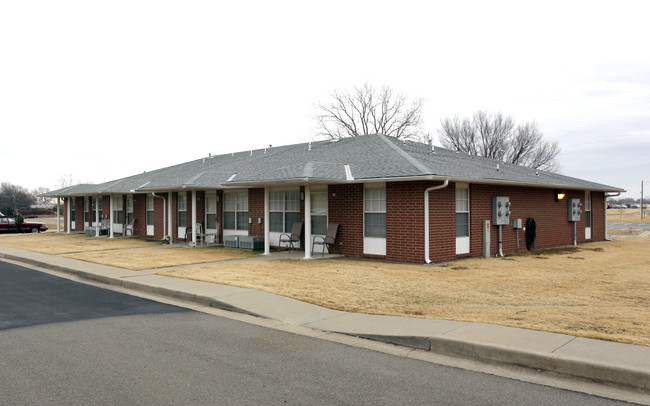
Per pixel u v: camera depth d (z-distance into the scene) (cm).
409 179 1408
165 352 634
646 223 5109
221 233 2203
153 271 1342
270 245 1945
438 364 591
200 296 975
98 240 2573
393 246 1512
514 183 1681
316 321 795
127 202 2888
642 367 518
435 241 1473
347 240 1645
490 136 5028
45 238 2778
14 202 8169
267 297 965
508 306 873
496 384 519
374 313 828
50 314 871
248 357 614
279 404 464
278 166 1894
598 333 662
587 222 2380
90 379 530
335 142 2269
